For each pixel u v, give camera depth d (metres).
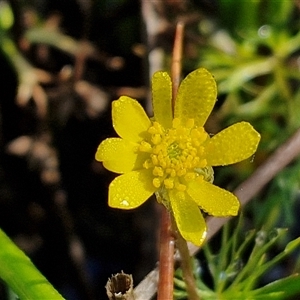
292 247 0.11
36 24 0.15
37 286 0.10
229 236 0.13
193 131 0.09
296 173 0.13
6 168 0.15
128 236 0.15
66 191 0.15
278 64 0.15
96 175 0.15
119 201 0.09
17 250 0.10
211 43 0.15
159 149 0.09
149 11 0.14
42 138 0.15
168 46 0.15
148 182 0.09
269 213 0.13
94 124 0.15
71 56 0.16
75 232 0.15
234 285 0.11
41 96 0.15
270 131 0.14
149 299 0.10
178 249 0.10
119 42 0.16
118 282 0.09
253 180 0.11
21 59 0.15
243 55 0.15
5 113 0.15
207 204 0.09
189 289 0.10
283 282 0.10
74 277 0.15
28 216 0.15
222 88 0.15
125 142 0.09
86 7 0.16
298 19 0.16
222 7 0.15
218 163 0.09
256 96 0.15
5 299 0.14
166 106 0.09
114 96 0.15
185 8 0.16
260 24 0.15
